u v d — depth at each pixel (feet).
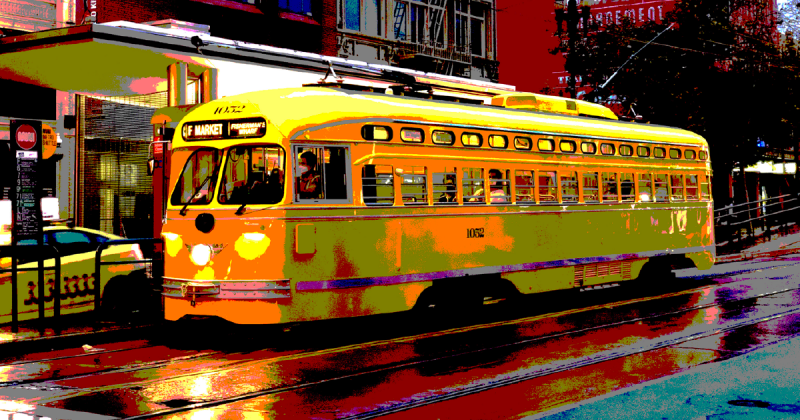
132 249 41.42
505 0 112.98
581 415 20.61
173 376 27.84
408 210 36.11
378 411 22.59
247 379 27.30
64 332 34.94
